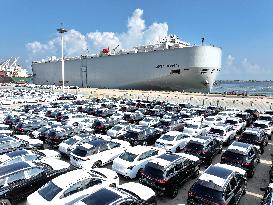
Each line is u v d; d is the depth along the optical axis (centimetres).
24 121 2297
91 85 12094
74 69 12875
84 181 1032
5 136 1778
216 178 1003
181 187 1319
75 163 1442
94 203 831
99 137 1817
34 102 5053
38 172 1167
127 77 10344
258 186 1324
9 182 1078
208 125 2325
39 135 2064
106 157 1520
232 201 994
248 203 1152
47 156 1505
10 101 4722
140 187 1073
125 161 1370
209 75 8369
